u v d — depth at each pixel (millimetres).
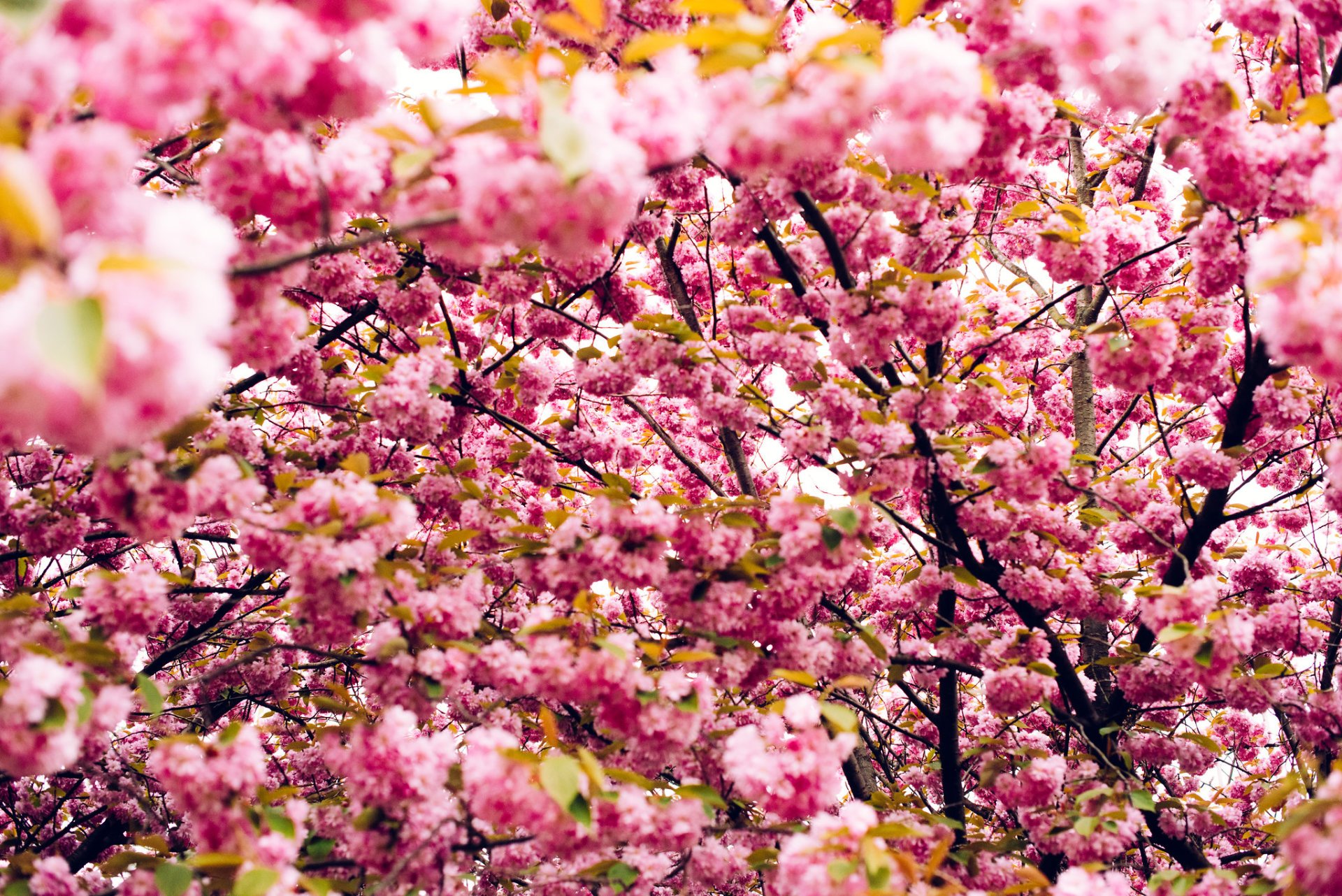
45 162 1706
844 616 4777
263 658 4785
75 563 5324
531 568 3604
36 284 1386
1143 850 4809
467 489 4121
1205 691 4973
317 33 2139
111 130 1774
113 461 2666
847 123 2328
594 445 5395
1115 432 5492
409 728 2984
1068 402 7250
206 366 1491
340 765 3045
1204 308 4559
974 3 3238
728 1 2184
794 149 2377
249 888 2404
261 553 3066
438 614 3236
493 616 4820
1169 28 2564
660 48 2238
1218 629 3158
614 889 3215
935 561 5277
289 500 3279
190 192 3426
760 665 3816
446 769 3096
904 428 3988
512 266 4449
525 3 5082
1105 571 4770
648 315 4324
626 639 3316
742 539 3643
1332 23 3613
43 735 2422
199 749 2713
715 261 6500
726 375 4754
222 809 2717
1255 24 3701
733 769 2891
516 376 5070
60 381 1378
